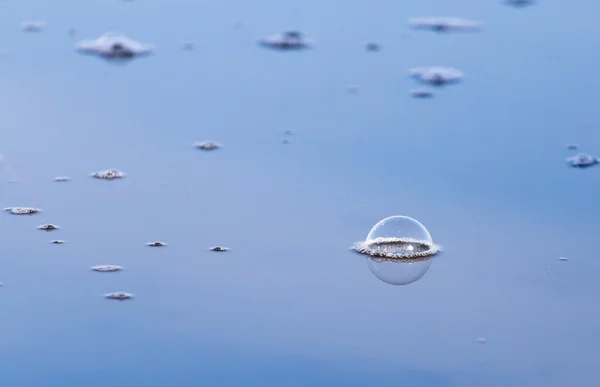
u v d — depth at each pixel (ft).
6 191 45.14
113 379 30.37
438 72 62.28
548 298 36.50
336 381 30.55
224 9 76.54
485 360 32.14
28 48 65.87
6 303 35.37
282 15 75.00
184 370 31.01
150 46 67.26
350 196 45.34
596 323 34.63
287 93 58.90
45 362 31.37
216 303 35.70
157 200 44.68
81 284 36.94
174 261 39.04
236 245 40.52
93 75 61.21
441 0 79.36
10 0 77.10
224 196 45.21
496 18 74.18
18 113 54.49
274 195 45.42
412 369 31.45
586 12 75.10
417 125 54.08
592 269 38.68
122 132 52.39
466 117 55.16
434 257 39.99
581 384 30.63
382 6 77.92
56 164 48.21
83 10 75.31
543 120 54.44
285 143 51.44
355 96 58.54
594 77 60.90
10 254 39.22
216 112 55.57
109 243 40.42
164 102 57.00
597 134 52.31
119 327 33.81
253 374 30.86
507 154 50.14
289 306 35.65
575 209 44.01
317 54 66.49
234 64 64.03
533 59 64.64
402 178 47.32
